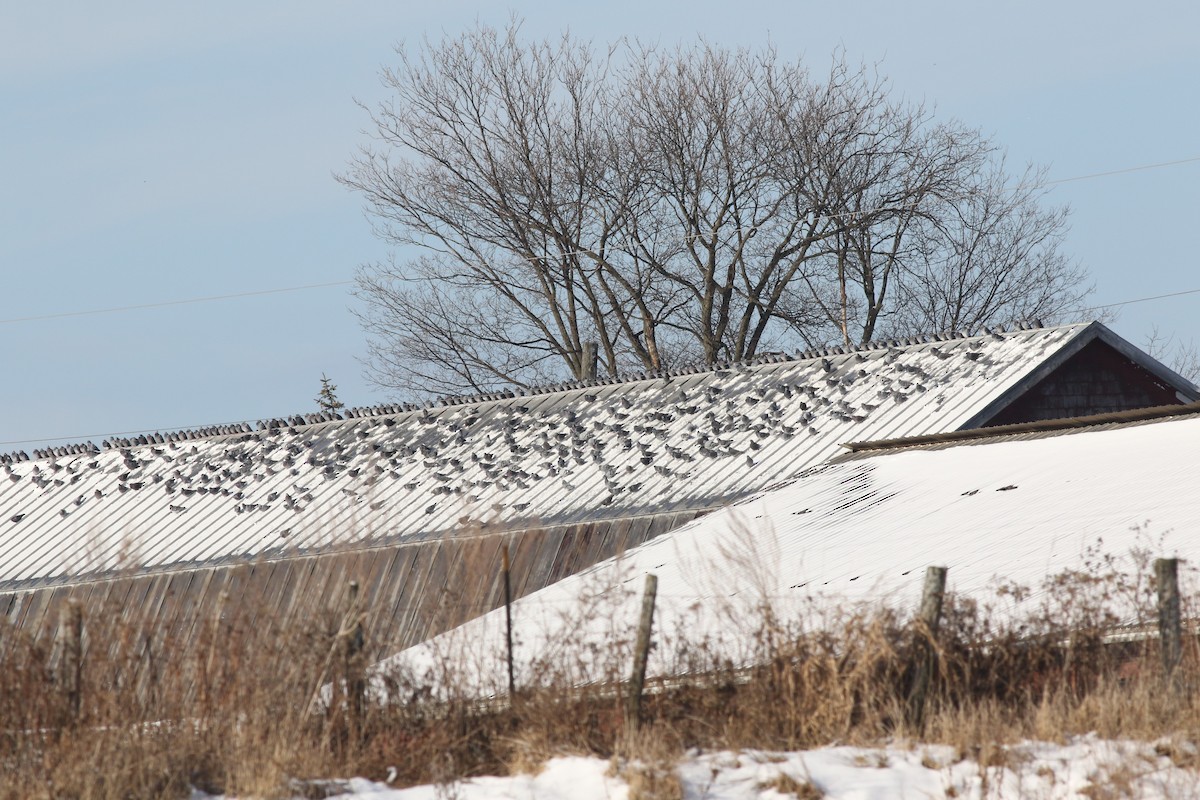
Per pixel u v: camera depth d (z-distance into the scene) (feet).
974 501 167.22
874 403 237.25
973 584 132.16
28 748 98.78
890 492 184.24
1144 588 119.24
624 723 103.60
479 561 120.88
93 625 108.06
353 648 109.60
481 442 282.36
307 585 116.57
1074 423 192.95
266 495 288.51
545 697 107.45
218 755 100.42
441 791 94.32
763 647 111.34
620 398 282.56
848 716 102.99
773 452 232.73
